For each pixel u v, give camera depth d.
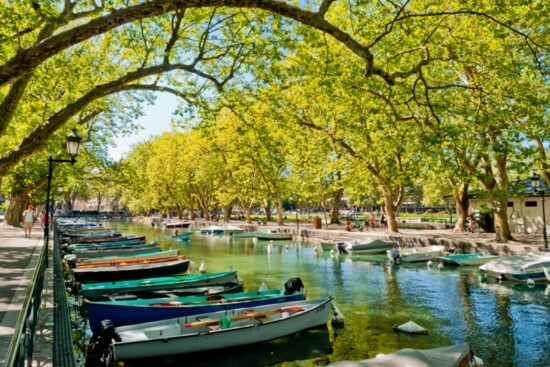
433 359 6.95
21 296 9.32
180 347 9.94
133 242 31.70
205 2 8.41
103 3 12.73
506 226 25.67
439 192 60.09
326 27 9.30
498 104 17.97
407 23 13.30
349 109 23.75
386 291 17.75
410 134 19.55
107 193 101.81
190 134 51.91
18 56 8.09
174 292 15.46
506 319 13.40
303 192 44.75
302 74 17.08
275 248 35.34
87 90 19.58
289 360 10.38
